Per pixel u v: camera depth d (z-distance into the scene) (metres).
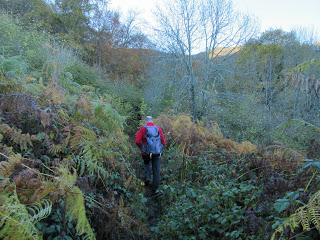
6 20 9.30
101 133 5.17
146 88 17.88
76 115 4.93
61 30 19.66
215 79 15.98
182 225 4.41
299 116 12.53
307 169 4.13
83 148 4.20
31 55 8.03
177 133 8.75
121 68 21.23
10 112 3.88
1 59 5.14
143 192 5.98
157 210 5.77
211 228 4.26
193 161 7.53
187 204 4.73
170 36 15.73
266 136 11.02
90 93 7.48
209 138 8.83
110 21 22.64
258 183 5.21
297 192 3.46
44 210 2.52
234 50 16.70
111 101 10.48
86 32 21.20
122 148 5.98
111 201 4.12
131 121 12.16
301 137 8.54
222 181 5.71
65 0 19.83
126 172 5.23
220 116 14.20
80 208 2.78
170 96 16.36
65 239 3.04
